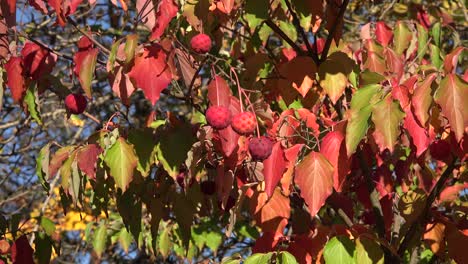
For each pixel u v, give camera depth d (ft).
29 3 10.59
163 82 9.38
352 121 8.50
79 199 10.36
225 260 9.63
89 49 10.00
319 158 8.74
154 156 9.96
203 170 10.30
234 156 9.50
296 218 11.90
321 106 12.05
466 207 10.69
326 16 10.70
